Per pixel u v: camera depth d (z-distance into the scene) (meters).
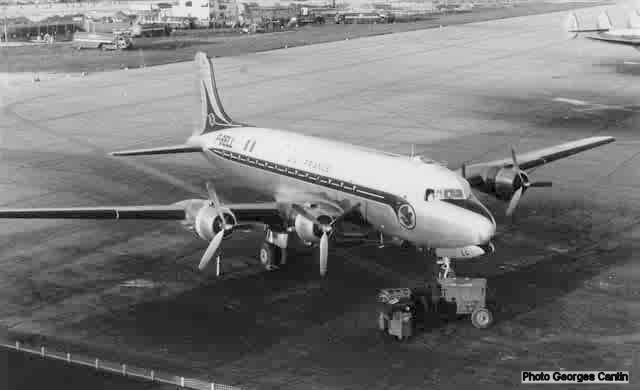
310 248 35.03
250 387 23.02
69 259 33.94
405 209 29.72
